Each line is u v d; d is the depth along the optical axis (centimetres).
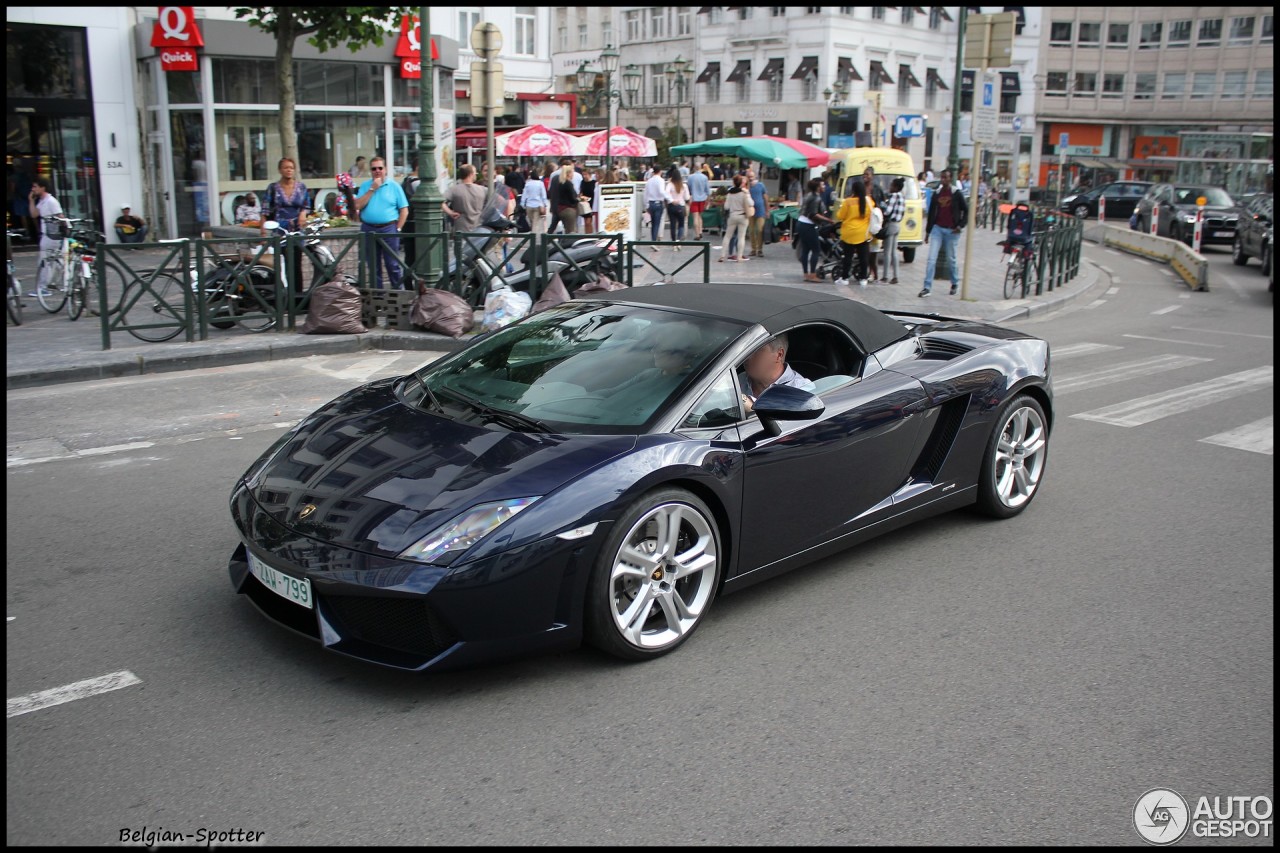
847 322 480
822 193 1955
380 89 2217
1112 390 924
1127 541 534
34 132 1914
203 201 2036
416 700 349
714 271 1809
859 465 454
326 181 2173
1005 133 6444
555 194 1745
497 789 298
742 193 1995
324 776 303
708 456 386
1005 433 549
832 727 339
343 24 1573
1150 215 3153
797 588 461
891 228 1698
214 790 294
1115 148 6675
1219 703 363
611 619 362
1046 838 283
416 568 326
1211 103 6384
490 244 1166
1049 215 2408
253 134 2061
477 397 421
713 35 5588
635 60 6094
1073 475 655
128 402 812
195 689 354
